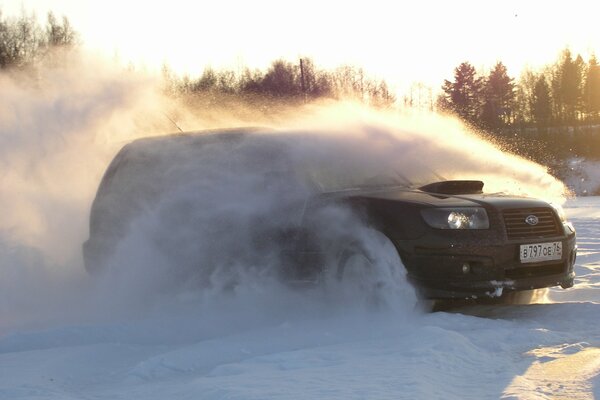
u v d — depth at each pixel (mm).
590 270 7719
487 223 5383
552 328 4957
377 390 3480
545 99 68062
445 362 4020
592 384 3562
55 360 4703
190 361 4520
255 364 4195
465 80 69250
